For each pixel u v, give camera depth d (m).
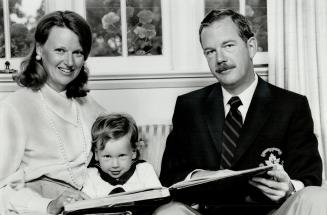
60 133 1.78
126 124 1.87
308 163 1.75
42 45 1.78
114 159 1.83
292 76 2.36
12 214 1.56
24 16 2.50
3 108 1.72
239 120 1.85
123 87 2.42
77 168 1.80
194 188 1.40
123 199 1.36
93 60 2.52
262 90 1.86
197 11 2.51
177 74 2.42
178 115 1.97
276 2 2.37
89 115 1.92
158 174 2.26
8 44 2.49
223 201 1.51
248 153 1.79
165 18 2.54
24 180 1.70
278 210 1.43
